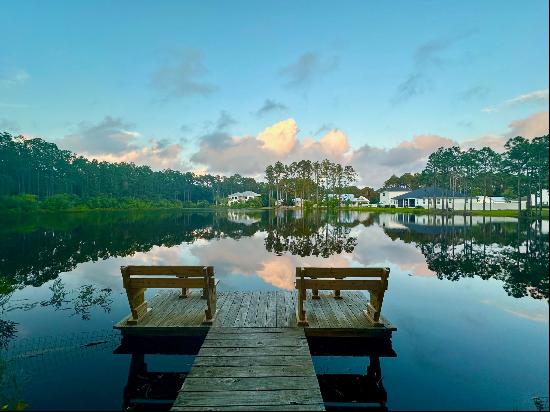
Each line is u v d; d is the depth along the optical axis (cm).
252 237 2827
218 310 874
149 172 13525
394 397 575
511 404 548
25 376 629
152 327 762
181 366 678
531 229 3269
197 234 3052
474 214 6050
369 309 823
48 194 8969
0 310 992
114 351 738
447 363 684
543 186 5650
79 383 612
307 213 7206
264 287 1262
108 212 7588
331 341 768
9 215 5659
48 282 1311
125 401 559
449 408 541
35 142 9144
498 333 830
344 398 576
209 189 16625
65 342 777
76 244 2328
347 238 2719
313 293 972
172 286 787
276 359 614
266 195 13200
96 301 1077
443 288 1231
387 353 730
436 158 8362
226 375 561
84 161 10612
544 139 5284
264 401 492
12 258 1812
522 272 1480
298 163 11638
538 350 734
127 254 1969
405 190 10331
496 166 7538
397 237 2748
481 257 1833
